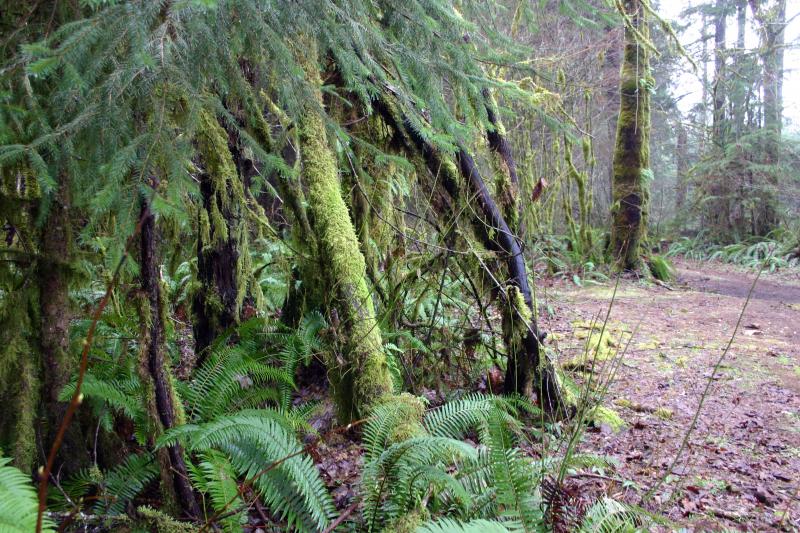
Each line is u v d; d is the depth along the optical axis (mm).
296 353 3734
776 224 16828
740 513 2904
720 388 4898
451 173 3773
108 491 2420
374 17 2791
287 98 2473
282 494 2256
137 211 1656
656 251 17734
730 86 16281
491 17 3467
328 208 3428
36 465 2451
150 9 1765
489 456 2506
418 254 4461
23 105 1973
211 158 3062
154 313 2375
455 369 4379
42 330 2455
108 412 2727
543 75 3186
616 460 2738
